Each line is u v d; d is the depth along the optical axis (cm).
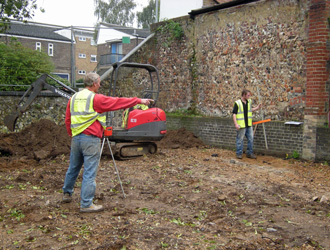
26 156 900
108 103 506
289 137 947
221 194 631
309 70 905
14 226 459
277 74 998
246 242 423
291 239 437
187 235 440
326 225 489
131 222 480
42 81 949
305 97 933
